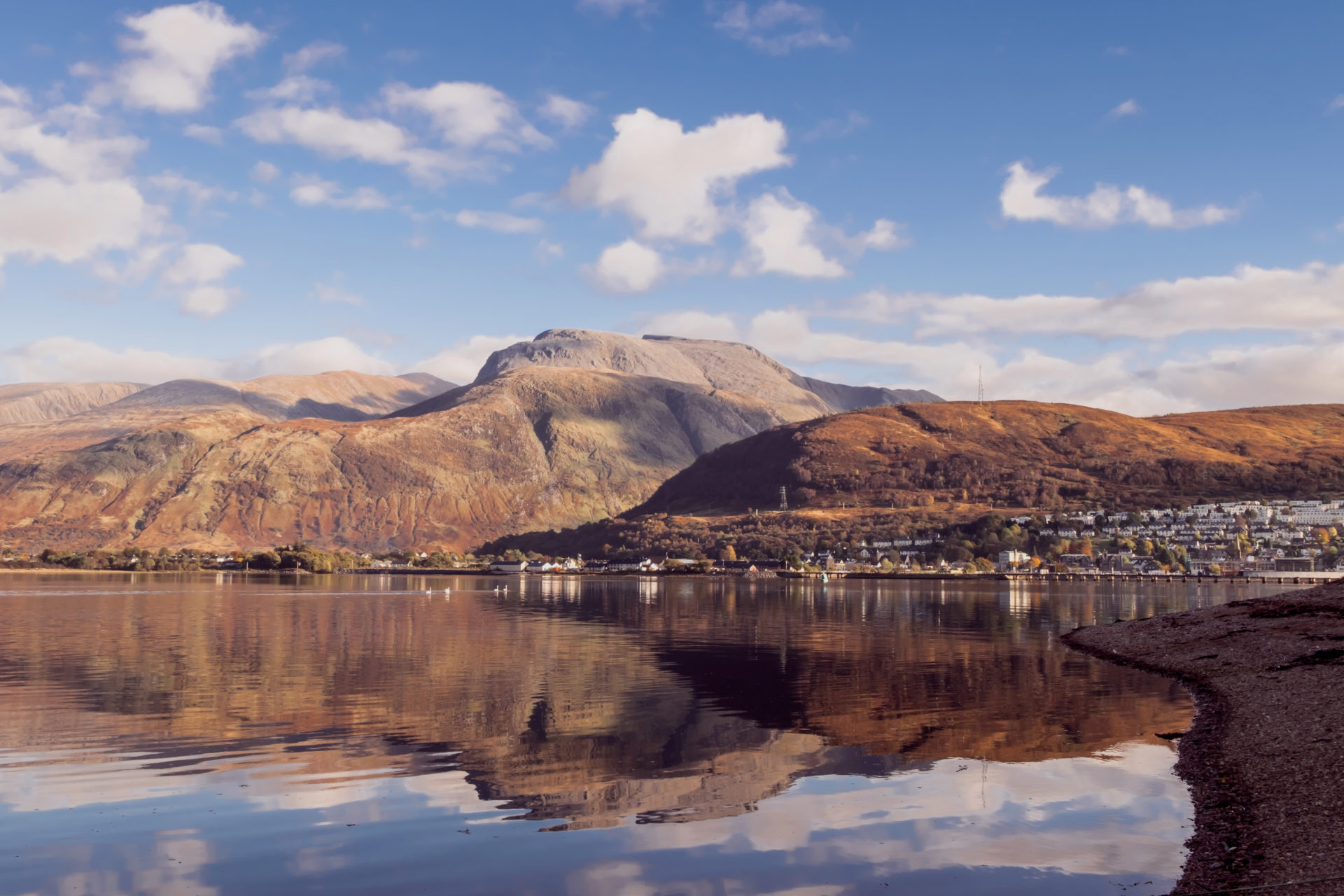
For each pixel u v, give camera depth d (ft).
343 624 324.60
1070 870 71.46
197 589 633.20
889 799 91.45
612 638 267.80
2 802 91.66
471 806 90.79
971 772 100.94
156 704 148.97
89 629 295.28
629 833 82.28
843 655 218.59
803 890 69.31
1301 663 158.61
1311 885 65.00
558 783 98.78
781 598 535.19
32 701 152.56
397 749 115.24
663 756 110.93
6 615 359.05
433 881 71.61
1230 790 90.33
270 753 112.88
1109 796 90.58
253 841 80.48
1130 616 361.92
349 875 72.90
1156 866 71.72
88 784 98.58
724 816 86.99
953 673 182.29
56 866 74.79
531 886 70.64
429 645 248.52
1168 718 129.29
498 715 138.82
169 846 79.61
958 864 73.41
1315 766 94.58
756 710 141.49
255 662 207.00
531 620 346.74
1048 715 134.00
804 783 98.07
